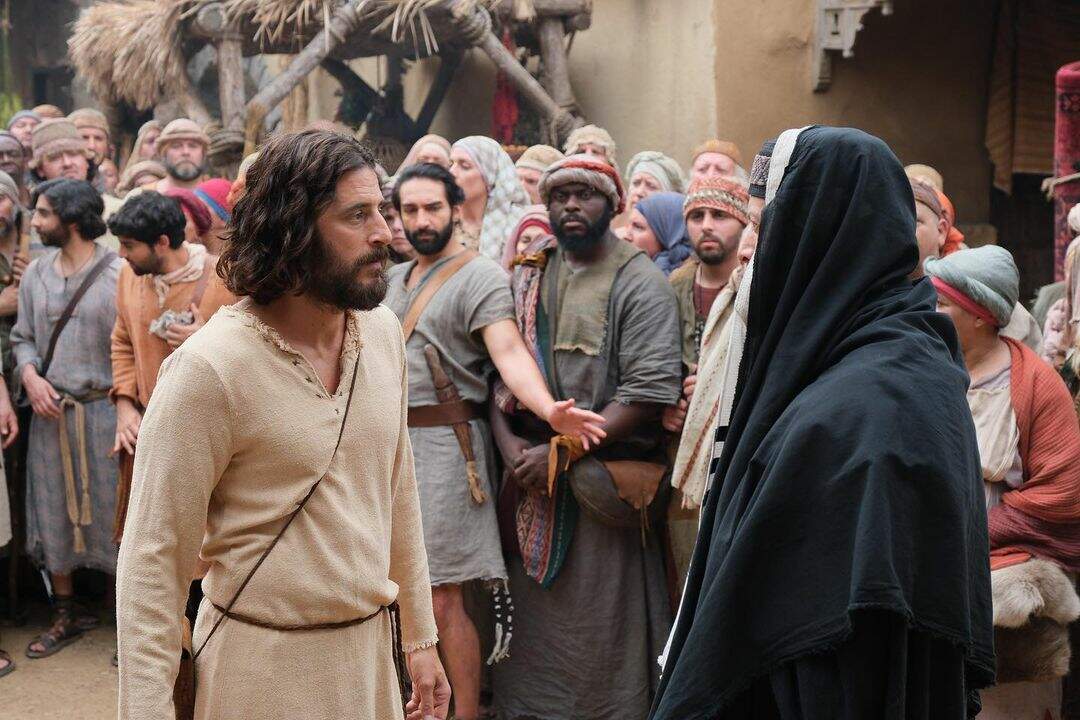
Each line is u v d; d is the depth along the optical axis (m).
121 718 2.05
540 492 4.03
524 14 7.38
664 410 3.94
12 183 5.45
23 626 5.51
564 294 4.03
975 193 7.80
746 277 2.10
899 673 1.67
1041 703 3.34
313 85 9.99
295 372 2.17
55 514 5.19
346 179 2.13
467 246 5.04
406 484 2.48
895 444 1.71
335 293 2.15
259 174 2.15
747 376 2.01
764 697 1.84
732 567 1.77
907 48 7.56
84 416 5.14
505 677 4.20
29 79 12.98
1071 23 7.77
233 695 2.15
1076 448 3.16
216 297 4.53
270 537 2.15
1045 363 3.29
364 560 2.22
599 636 3.99
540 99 7.40
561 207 3.96
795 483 1.75
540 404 3.88
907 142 7.60
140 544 2.08
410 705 2.54
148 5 7.64
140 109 8.08
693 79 7.25
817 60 7.23
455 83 8.91
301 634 2.15
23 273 5.37
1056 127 4.81
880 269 1.88
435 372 4.04
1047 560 3.15
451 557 4.00
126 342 4.77
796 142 1.96
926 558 1.70
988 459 3.19
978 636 1.76
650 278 3.98
